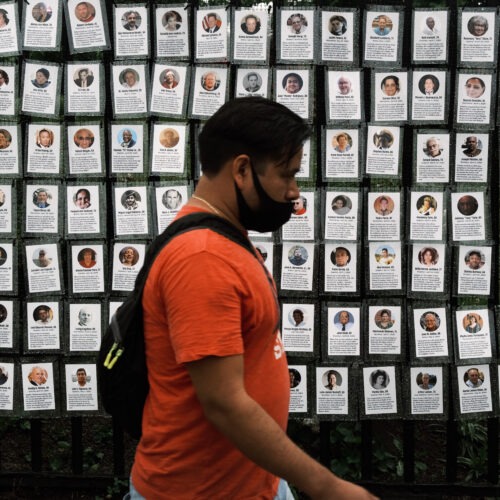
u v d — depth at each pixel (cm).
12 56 292
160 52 288
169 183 294
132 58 289
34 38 290
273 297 145
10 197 298
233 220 148
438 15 284
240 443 132
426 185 292
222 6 285
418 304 298
